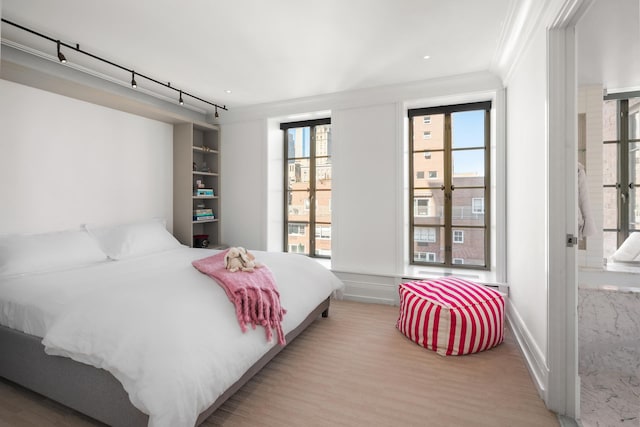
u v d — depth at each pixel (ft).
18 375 5.97
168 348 4.52
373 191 11.94
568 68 5.63
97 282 6.61
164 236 11.50
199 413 4.41
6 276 7.19
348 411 5.64
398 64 9.74
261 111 13.84
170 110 13.08
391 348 8.09
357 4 6.76
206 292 6.05
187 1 6.59
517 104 8.43
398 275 11.46
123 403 4.80
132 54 8.96
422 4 6.78
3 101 8.50
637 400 5.96
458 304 7.96
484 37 8.15
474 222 12.14
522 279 7.98
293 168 14.94
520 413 5.60
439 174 12.50
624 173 10.12
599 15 6.23
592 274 8.80
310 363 7.34
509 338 8.70
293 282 8.08
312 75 10.55
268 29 7.72
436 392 6.21
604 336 6.77
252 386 6.42
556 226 5.69
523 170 7.82
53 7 6.73
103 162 10.91
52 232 9.30
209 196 14.26
